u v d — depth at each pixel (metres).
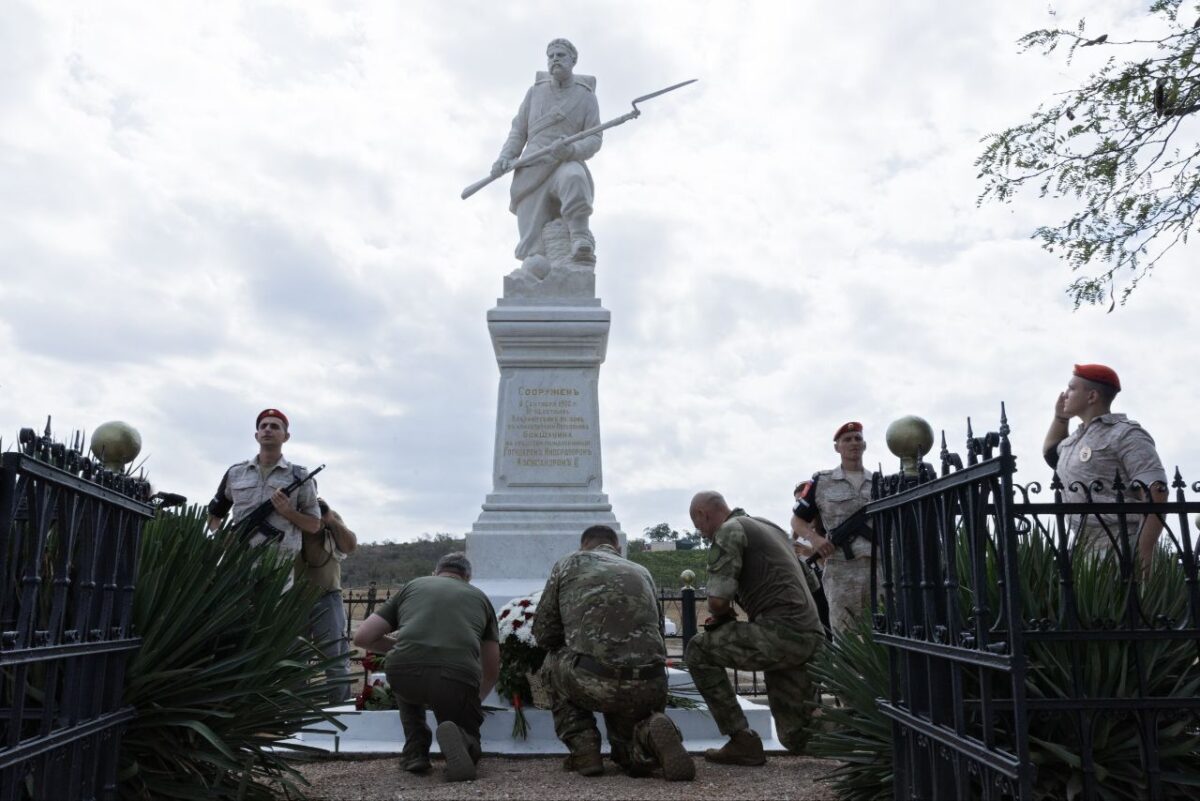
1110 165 7.97
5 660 2.85
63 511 3.33
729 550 6.04
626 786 5.31
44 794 3.22
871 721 4.66
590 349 10.23
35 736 3.59
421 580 6.10
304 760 6.24
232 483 7.82
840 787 4.78
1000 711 3.79
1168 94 7.50
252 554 4.95
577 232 10.77
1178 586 4.31
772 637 5.95
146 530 4.78
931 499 3.68
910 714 3.86
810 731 6.05
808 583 7.08
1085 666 4.00
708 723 6.96
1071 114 8.05
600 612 5.65
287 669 4.75
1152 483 4.98
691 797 4.98
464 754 5.46
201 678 4.45
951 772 3.62
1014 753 3.89
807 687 6.15
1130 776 3.88
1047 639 3.44
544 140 11.01
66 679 3.47
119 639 3.93
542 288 10.55
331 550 7.84
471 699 5.84
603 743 6.73
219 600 4.71
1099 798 3.82
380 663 7.14
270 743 4.73
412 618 5.86
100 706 3.73
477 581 9.27
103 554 3.82
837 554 7.55
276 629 4.77
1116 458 5.52
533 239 10.97
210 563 4.76
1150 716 3.55
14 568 3.61
